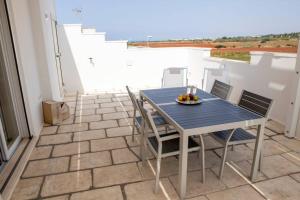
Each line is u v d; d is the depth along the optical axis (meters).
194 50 6.06
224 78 4.71
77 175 2.19
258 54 3.80
